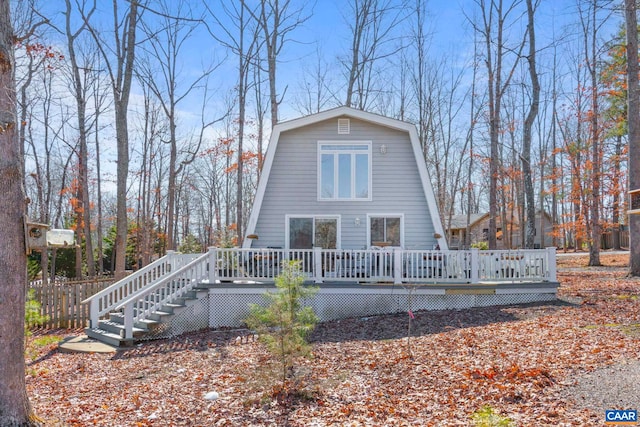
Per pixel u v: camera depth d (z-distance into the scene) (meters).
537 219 46.47
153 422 5.31
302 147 15.24
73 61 18.92
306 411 5.46
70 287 12.63
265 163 15.03
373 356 7.83
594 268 20.98
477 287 12.11
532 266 12.51
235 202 46.84
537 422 4.68
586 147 25.36
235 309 12.00
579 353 6.87
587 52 23.05
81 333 11.89
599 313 9.84
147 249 29.61
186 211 45.78
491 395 5.52
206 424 5.20
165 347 9.79
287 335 6.08
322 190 15.16
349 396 5.92
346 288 12.09
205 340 10.12
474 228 46.03
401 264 12.35
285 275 6.26
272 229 15.02
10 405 4.49
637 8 15.24
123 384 7.11
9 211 4.57
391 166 15.17
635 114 14.74
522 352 7.24
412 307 12.16
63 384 7.32
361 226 15.05
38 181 27.56
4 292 4.52
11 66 4.71
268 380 6.04
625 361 6.29
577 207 30.48
